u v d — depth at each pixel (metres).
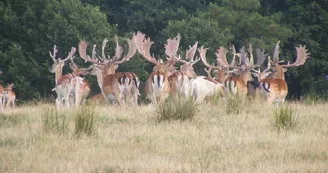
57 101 56.47
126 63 106.25
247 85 60.59
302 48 62.47
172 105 44.78
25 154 31.78
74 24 107.81
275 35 121.00
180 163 30.36
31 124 41.25
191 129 39.69
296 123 41.34
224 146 34.44
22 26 111.00
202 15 119.25
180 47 110.62
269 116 44.91
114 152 32.72
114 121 44.09
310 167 29.44
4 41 110.62
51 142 35.06
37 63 106.00
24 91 102.38
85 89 62.53
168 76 57.78
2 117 46.16
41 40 108.31
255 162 30.83
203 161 30.83
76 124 38.12
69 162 30.09
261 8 136.00
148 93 55.03
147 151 33.38
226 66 65.94
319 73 120.50
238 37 126.06
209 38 112.38
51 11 109.69
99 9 122.62
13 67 104.50
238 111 48.88
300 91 122.38
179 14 124.00
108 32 108.00
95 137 36.97
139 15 121.88
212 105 53.06
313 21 120.88
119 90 57.84
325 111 49.81
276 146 34.78
